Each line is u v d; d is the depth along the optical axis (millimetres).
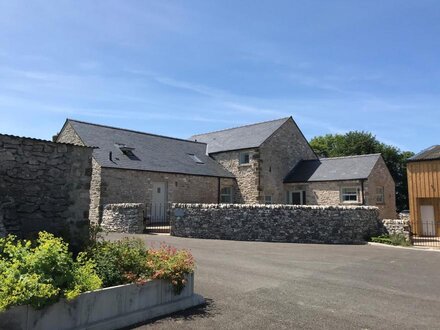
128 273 5969
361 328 5652
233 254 11961
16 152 8352
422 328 5699
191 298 6594
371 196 22281
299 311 6387
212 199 23969
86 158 9633
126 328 5375
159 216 21078
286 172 26250
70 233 9062
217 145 27906
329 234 15867
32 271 4852
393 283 8609
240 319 5898
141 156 21906
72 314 4918
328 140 48844
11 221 8109
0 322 4246
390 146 42406
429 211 19266
